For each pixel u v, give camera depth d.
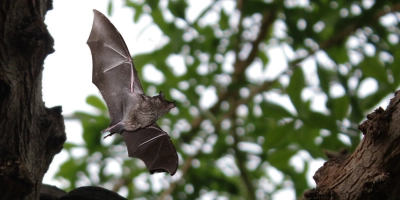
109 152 12.95
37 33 5.34
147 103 6.16
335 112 10.87
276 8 11.83
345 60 11.73
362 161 5.22
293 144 11.66
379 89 11.28
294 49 11.52
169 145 6.67
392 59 11.33
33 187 5.09
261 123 13.02
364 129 5.26
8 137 5.14
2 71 5.11
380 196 5.09
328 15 11.52
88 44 6.49
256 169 13.62
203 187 13.32
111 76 6.41
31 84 5.38
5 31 5.21
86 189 6.73
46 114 5.69
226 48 13.73
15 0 5.32
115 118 6.25
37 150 5.47
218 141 13.34
